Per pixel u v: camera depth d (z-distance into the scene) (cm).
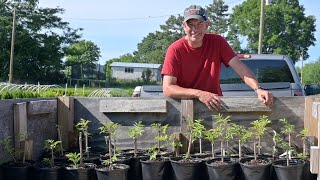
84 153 375
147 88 680
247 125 358
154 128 371
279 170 315
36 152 371
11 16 5088
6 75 4975
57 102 404
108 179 320
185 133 361
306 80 7206
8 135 336
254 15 6788
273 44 6762
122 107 376
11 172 323
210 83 385
